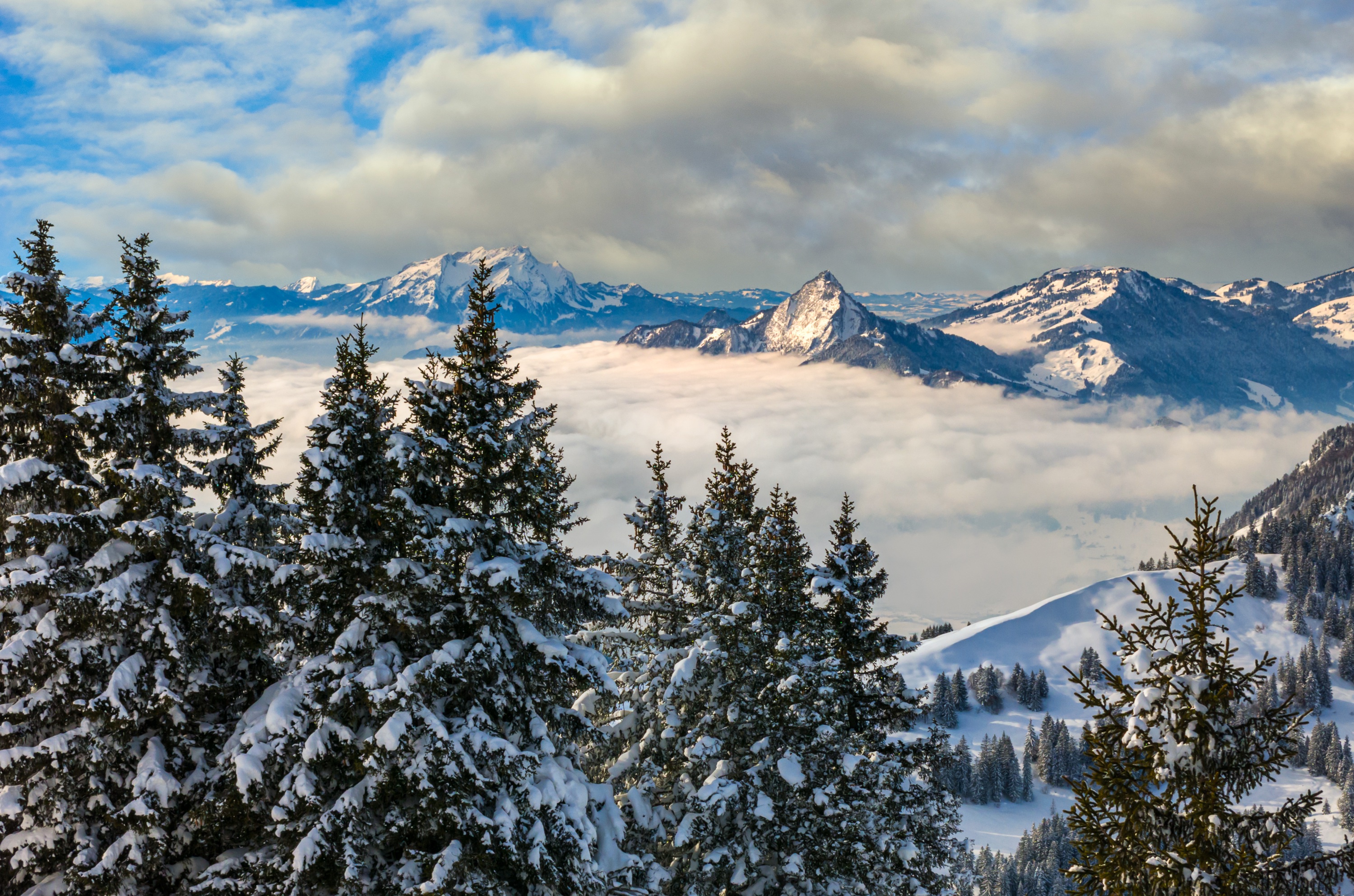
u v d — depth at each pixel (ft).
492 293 55.52
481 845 46.88
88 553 58.08
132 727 52.75
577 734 55.11
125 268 58.08
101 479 59.41
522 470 54.29
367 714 51.13
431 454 52.95
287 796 48.16
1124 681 38.40
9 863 53.42
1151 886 35.19
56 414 58.18
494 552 54.24
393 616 52.01
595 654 53.83
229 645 57.72
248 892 48.29
